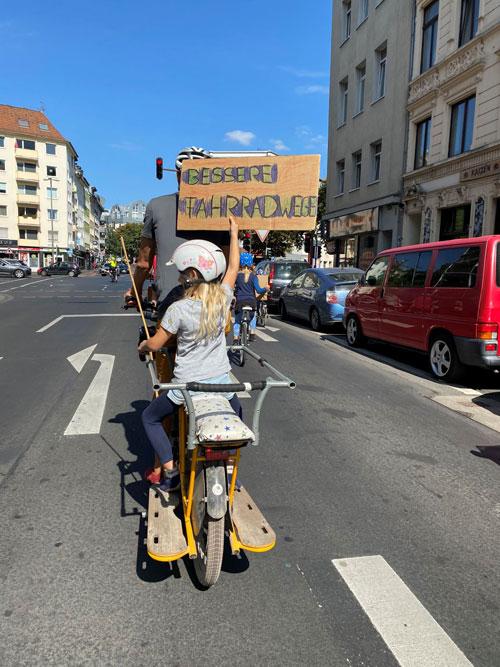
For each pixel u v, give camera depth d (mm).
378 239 22797
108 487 3877
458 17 16891
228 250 4027
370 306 9836
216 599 2652
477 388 7285
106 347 9883
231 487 2779
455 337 7266
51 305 19500
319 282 13195
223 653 2285
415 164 20031
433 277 7953
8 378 7289
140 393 6508
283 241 42250
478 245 7094
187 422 2977
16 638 2346
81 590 2693
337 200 27906
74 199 84438
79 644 2320
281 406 6145
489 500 3830
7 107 72125
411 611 2588
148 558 2994
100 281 43906
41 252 73500
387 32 21766
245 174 3709
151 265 4105
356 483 4066
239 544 2758
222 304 2875
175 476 3316
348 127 26203
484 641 2398
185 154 4004
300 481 4074
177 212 3869
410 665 2242
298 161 3646
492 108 15047
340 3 27016
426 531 3367
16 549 3051
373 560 3021
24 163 72188
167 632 2406
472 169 15867
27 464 4277
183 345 2883
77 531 3260
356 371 8328
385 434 5230
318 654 2291
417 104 19344
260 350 9984
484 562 3033
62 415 5574
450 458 4637
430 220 18516
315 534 3303
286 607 2600
